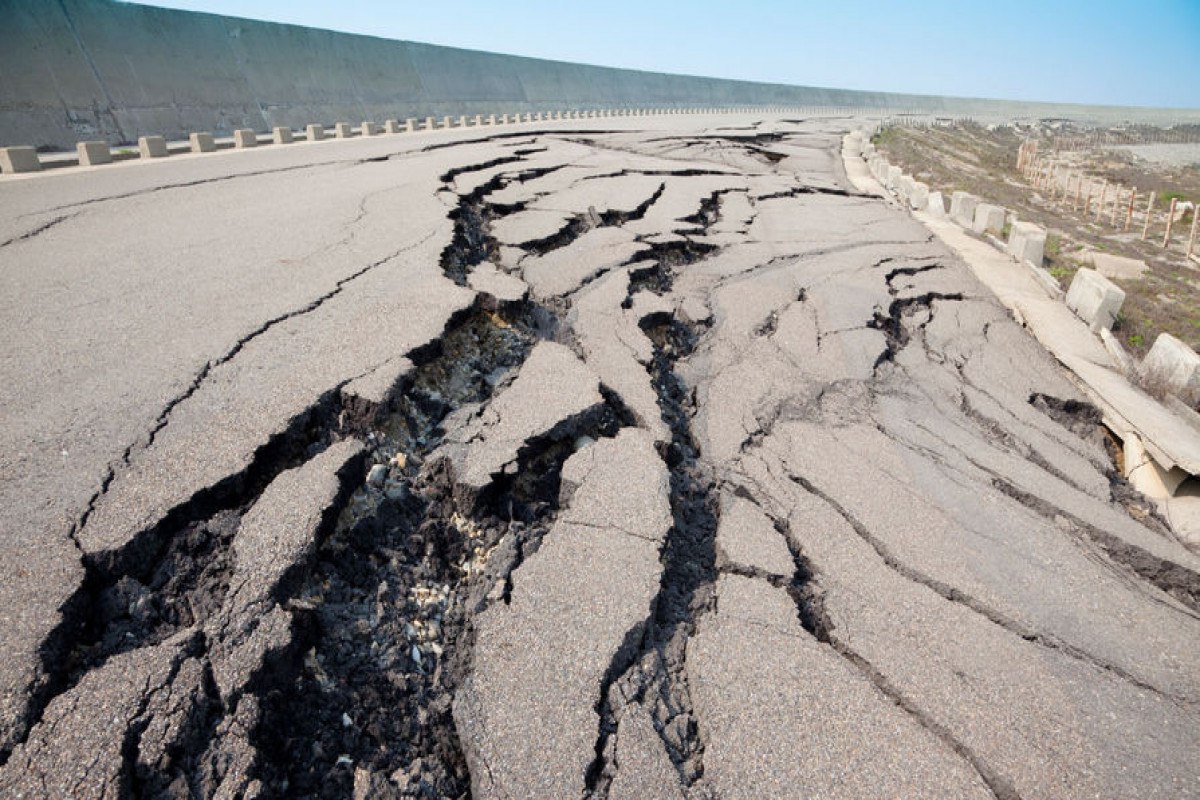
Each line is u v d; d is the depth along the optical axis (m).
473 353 4.89
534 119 31.80
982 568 3.27
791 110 65.88
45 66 20.56
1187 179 33.38
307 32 31.28
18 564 2.46
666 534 3.20
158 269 5.73
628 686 2.47
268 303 4.98
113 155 13.74
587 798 2.09
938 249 8.94
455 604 2.95
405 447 3.70
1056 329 6.65
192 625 2.47
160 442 3.22
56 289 5.21
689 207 9.50
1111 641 2.92
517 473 3.53
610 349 5.07
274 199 8.60
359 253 6.21
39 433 3.26
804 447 4.28
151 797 1.89
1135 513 4.24
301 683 2.37
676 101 64.50
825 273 7.49
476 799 2.12
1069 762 2.32
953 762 2.28
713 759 2.25
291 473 3.14
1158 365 5.81
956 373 5.62
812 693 2.50
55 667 2.16
